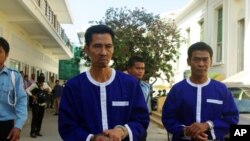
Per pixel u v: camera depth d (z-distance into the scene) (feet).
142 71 20.66
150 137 44.39
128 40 74.79
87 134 10.69
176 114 13.79
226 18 71.51
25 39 79.77
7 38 63.52
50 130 48.55
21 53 75.41
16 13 61.46
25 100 16.25
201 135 12.79
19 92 16.08
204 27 84.43
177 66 105.29
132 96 11.16
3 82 15.74
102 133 10.61
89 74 11.25
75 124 11.06
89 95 11.02
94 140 10.49
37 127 42.27
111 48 11.10
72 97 11.16
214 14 78.74
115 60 72.43
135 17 79.00
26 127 50.29
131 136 10.71
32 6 58.54
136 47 75.87
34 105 41.60
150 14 79.82
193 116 13.44
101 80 11.17
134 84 11.28
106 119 10.93
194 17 92.89
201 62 13.52
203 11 85.87
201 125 12.85
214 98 13.48
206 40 82.69
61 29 104.63
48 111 79.20
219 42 77.46
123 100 11.07
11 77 15.96
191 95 13.57
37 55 96.99
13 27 67.77
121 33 75.82
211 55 13.83
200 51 13.60
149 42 76.84
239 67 69.26
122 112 11.05
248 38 61.87
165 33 79.10
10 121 15.78
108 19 78.79
